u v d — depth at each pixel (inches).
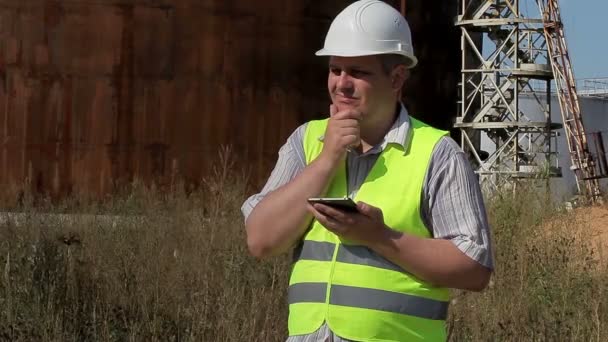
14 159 959.6
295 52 1018.7
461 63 1235.9
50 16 966.4
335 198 183.5
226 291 385.1
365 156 194.5
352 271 188.9
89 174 967.0
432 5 1162.0
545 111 1241.4
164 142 979.9
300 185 189.5
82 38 968.9
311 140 204.8
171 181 955.3
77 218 518.6
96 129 969.5
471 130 1253.7
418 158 192.4
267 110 1008.9
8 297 365.1
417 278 188.2
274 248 192.7
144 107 977.5
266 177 1006.4
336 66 189.9
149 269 423.5
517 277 414.3
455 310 377.4
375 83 188.5
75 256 417.4
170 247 464.1
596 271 445.7
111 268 419.8
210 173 985.5
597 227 642.8
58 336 353.4
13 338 350.6
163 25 981.2
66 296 382.9
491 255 189.5
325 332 189.9
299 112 1020.5
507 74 1238.3
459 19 1196.5
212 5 992.2
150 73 978.7
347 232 183.8
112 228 502.0
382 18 189.5
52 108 965.2
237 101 999.6
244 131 1001.5
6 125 960.9
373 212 183.3
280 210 189.9
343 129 187.6
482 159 1298.0
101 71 971.3
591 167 1355.8
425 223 192.9
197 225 496.1
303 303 193.9
